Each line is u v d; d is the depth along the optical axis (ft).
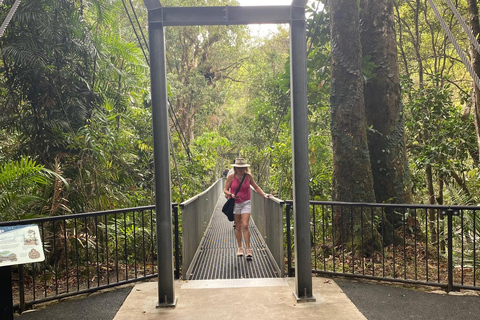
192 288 15.96
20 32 20.24
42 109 21.29
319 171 37.42
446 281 16.93
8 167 17.24
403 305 13.79
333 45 22.12
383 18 23.97
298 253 14.20
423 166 31.91
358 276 16.60
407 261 20.16
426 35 57.06
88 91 23.12
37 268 18.93
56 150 21.63
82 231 21.16
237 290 15.48
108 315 13.47
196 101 86.89
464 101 35.06
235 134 98.94
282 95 43.52
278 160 39.73
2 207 17.31
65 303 14.80
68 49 21.58
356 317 12.53
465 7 49.70
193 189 44.75
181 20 13.78
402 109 24.18
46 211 20.01
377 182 23.70
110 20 24.79
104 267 20.99
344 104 21.71
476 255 18.58
